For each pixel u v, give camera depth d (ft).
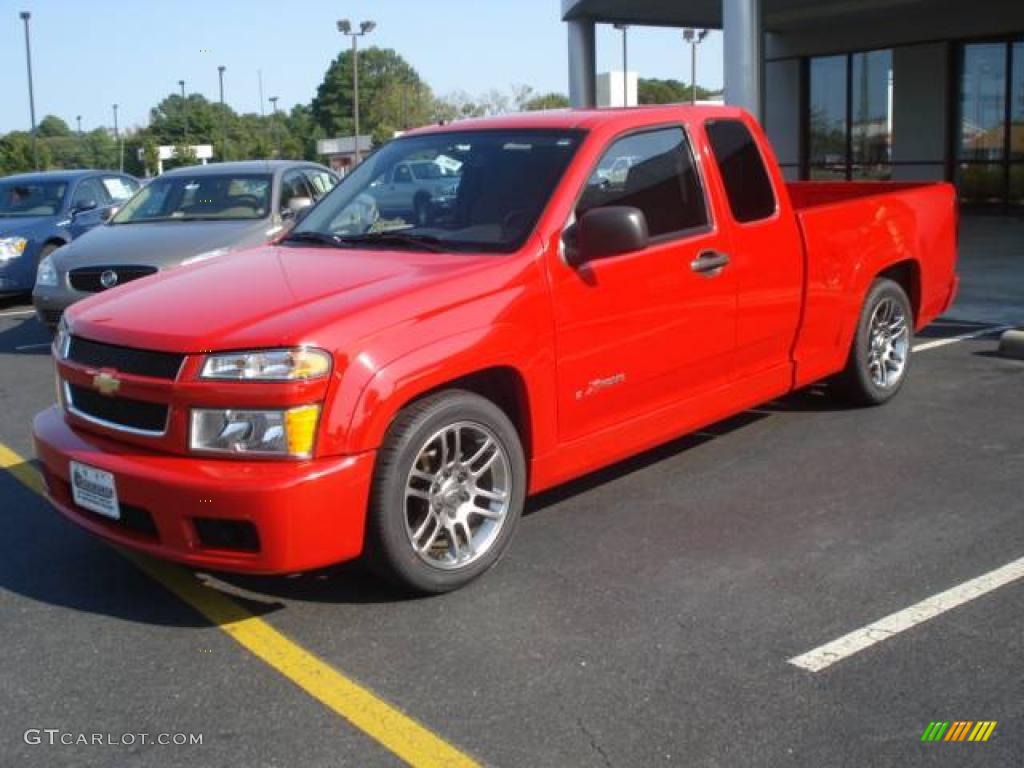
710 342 17.43
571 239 15.25
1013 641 12.37
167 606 14.07
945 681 11.55
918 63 63.93
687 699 11.37
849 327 20.84
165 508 12.58
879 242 21.30
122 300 14.76
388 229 16.53
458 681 11.91
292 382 12.32
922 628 12.75
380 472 13.03
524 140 16.67
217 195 33.63
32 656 12.80
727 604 13.56
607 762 10.32
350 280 14.19
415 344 13.19
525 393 14.66
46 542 16.48
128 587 14.73
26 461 20.84
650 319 16.25
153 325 13.42
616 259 15.70
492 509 14.43
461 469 13.99
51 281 30.60
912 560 14.69
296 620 13.52
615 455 16.33
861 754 10.32
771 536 15.71
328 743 10.81
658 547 15.44
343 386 12.55
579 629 13.02
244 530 12.50
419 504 13.85
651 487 18.01
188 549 12.68
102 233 32.55
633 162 16.55
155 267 29.66
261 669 12.34
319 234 17.26
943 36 61.98
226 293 14.19
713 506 17.02
